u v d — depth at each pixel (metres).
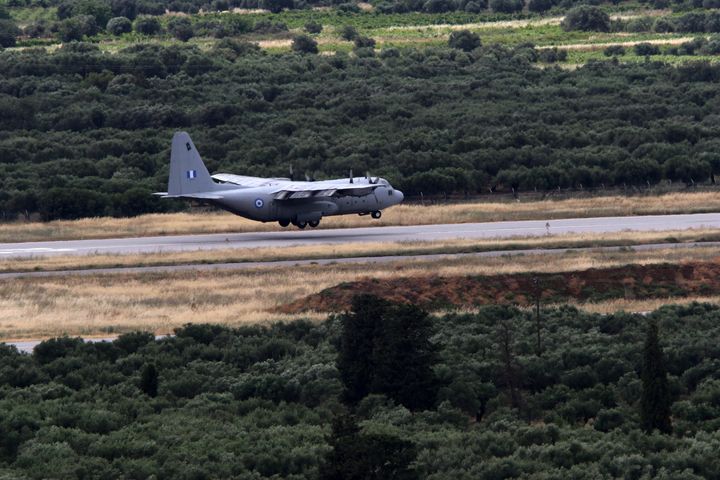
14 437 154.00
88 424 160.62
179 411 169.38
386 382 172.12
